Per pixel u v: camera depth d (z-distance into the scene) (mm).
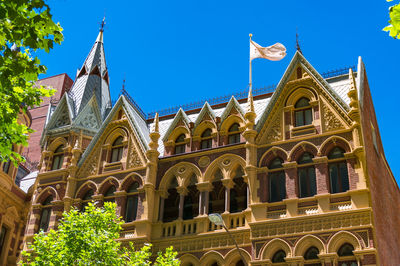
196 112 39750
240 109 34438
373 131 34281
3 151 18469
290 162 29812
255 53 36062
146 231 31641
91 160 36906
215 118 35094
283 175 30125
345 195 27359
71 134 39750
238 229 29359
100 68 46625
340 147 29375
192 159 33688
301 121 31562
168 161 34500
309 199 28141
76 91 43906
